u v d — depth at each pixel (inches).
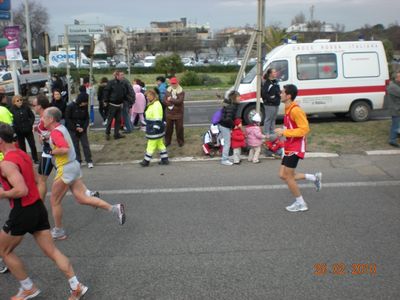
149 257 201.8
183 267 190.4
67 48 536.7
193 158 395.9
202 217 251.0
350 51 544.1
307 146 417.4
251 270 185.3
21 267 165.8
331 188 298.0
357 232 222.2
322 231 224.7
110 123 479.2
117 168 376.2
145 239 222.8
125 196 296.7
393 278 175.0
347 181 313.1
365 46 547.2
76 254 208.2
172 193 299.0
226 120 363.9
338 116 609.0
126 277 183.9
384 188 294.8
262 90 397.7
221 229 232.1
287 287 170.4
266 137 373.7
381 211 251.8
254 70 560.7
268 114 395.2
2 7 432.8
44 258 206.2
